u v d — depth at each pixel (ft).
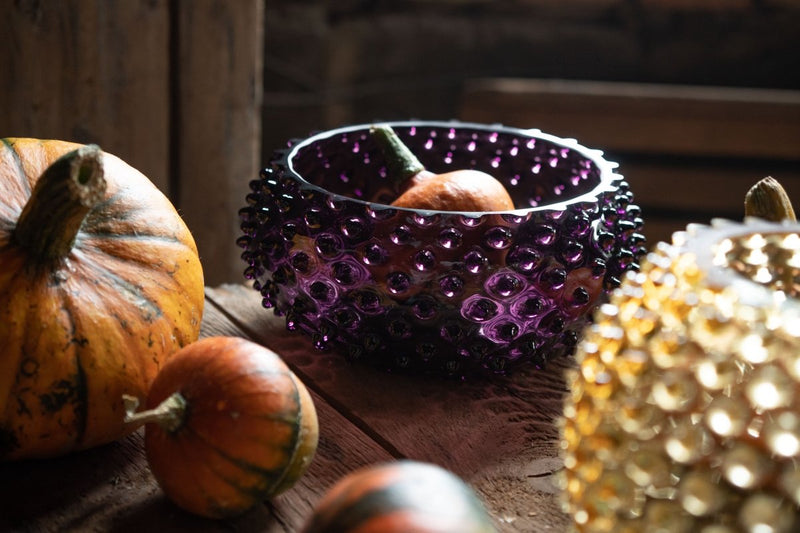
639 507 1.97
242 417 2.14
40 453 2.36
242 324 3.02
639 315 2.04
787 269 2.23
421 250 2.52
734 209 8.45
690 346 1.93
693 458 1.92
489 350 2.64
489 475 2.43
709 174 8.35
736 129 8.04
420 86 9.78
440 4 9.64
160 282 2.44
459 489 1.91
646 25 9.63
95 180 2.28
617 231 2.71
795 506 1.92
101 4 4.09
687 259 2.00
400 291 2.54
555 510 2.34
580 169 3.01
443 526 1.83
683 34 9.64
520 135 3.08
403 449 2.49
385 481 1.90
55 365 2.28
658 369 1.97
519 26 9.68
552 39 9.70
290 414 2.18
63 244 2.31
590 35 9.67
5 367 2.26
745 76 9.73
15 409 2.27
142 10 4.18
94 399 2.32
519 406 2.68
